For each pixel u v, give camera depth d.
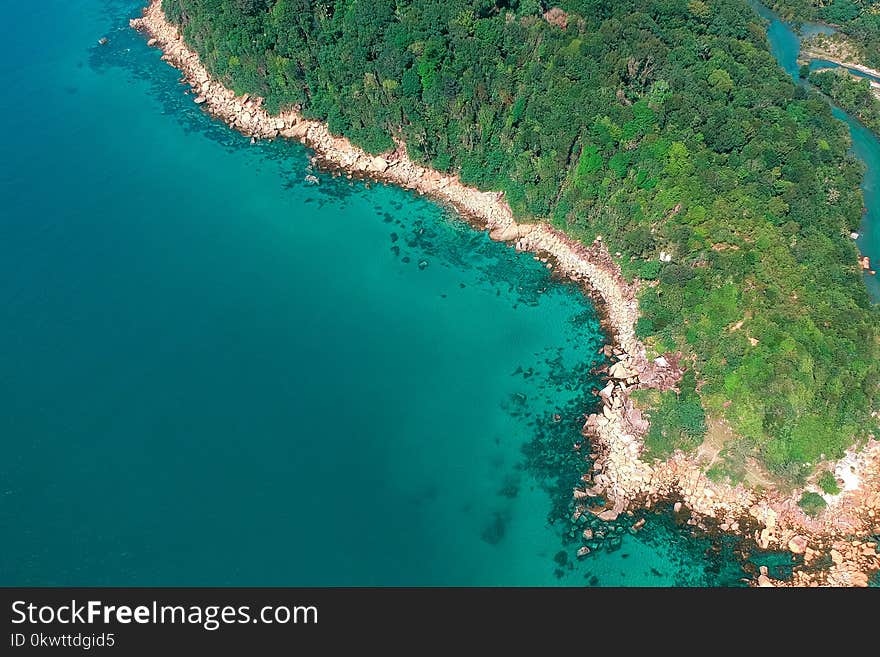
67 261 114.50
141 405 93.94
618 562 79.56
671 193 103.94
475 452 90.94
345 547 80.56
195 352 101.69
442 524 83.44
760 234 98.50
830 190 112.12
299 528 82.00
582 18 124.00
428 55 119.31
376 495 86.00
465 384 99.06
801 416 83.62
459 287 112.44
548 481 87.50
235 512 82.94
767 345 87.75
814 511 80.38
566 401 96.19
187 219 124.25
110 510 81.81
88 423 91.06
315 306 109.88
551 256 115.31
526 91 118.06
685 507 83.19
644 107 108.56
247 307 109.25
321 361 101.69
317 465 88.75
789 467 82.06
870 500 81.44
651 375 92.88
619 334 103.00
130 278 112.69
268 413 94.38
